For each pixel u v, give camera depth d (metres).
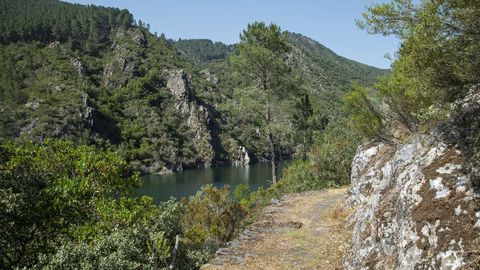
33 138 98.81
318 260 9.98
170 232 13.80
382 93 12.68
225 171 109.69
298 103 39.78
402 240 7.04
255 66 31.77
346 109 15.51
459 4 5.93
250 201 20.95
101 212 13.34
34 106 110.56
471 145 7.11
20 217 11.03
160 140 124.50
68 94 121.12
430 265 6.27
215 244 14.56
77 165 14.96
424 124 9.97
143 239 12.20
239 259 10.55
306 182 23.55
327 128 31.20
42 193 11.61
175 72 157.88
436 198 6.83
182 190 68.94
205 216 16.28
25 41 156.50
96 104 124.81
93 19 182.25
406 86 9.17
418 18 6.69
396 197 8.35
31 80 127.44
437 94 7.32
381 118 14.55
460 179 6.79
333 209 15.40
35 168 12.97
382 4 7.00
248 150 141.25
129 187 16.42
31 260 11.25
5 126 100.94
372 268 7.79
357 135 23.62
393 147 13.99
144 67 163.38
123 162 16.34
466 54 6.33
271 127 31.69
